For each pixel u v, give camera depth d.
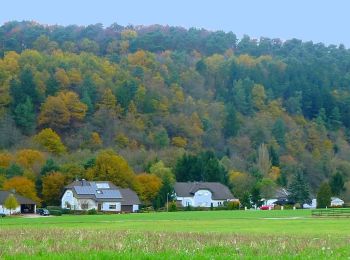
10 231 62.81
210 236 55.16
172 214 156.50
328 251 39.88
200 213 162.12
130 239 48.09
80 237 49.66
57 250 36.81
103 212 189.00
